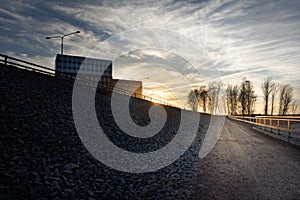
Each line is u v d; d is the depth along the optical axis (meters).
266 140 16.52
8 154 8.23
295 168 8.16
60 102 19.80
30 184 6.62
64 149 10.55
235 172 7.83
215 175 7.62
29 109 14.73
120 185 7.62
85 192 6.79
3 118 11.74
